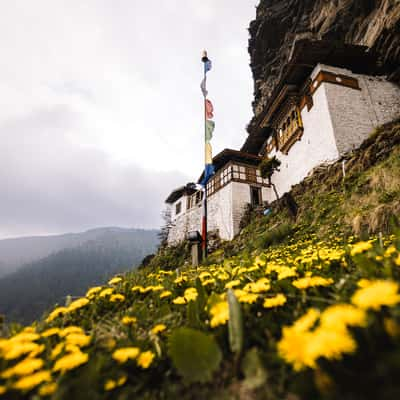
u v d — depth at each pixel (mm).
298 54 14211
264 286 1204
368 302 606
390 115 14148
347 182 9234
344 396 504
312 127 14453
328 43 13648
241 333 832
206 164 11875
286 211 12141
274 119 18984
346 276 1220
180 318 1322
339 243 4586
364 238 2613
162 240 28234
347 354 588
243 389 732
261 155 22094
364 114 13719
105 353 1013
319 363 581
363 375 519
